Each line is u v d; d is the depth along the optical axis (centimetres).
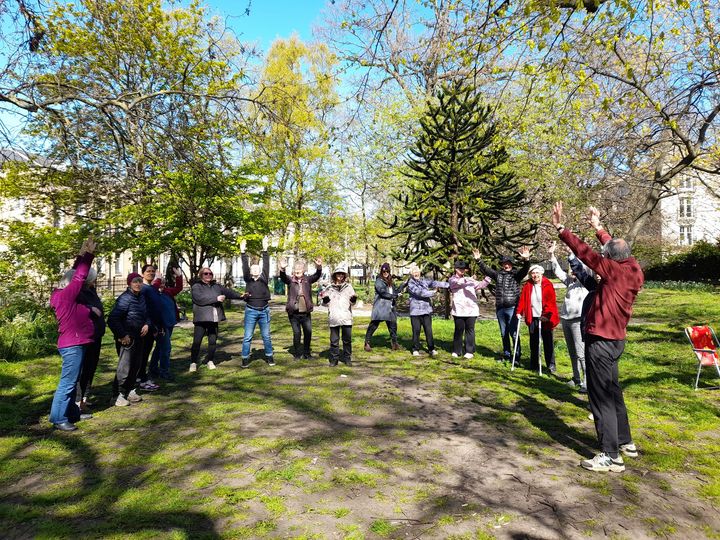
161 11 1252
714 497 325
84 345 484
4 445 427
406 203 1290
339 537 274
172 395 609
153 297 636
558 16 491
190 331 1259
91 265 509
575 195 1703
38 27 684
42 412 538
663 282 2938
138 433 461
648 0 541
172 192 872
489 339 1091
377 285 934
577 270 463
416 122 1788
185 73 864
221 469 372
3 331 884
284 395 601
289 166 2069
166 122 803
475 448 421
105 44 1083
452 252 1259
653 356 853
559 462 390
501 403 565
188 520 292
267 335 800
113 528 283
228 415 516
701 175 1634
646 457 395
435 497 326
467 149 1175
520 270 809
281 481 349
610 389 377
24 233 1168
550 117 1278
